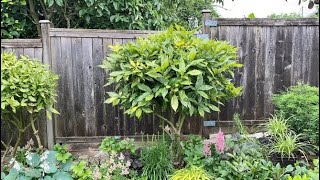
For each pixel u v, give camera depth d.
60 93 3.52
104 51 3.51
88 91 3.55
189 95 2.62
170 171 2.66
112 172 2.65
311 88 3.31
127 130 3.67
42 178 2.62
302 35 3.68
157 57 2.68
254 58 3.70
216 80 2.70
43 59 3.39
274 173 2.47
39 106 2.89
